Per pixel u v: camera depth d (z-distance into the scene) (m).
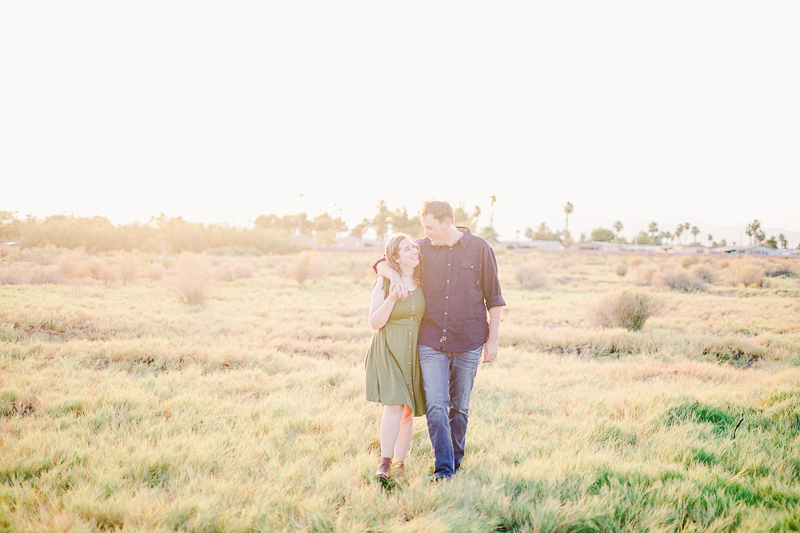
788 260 42.12
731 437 3.80
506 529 2.42
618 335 8.61
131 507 2.35
